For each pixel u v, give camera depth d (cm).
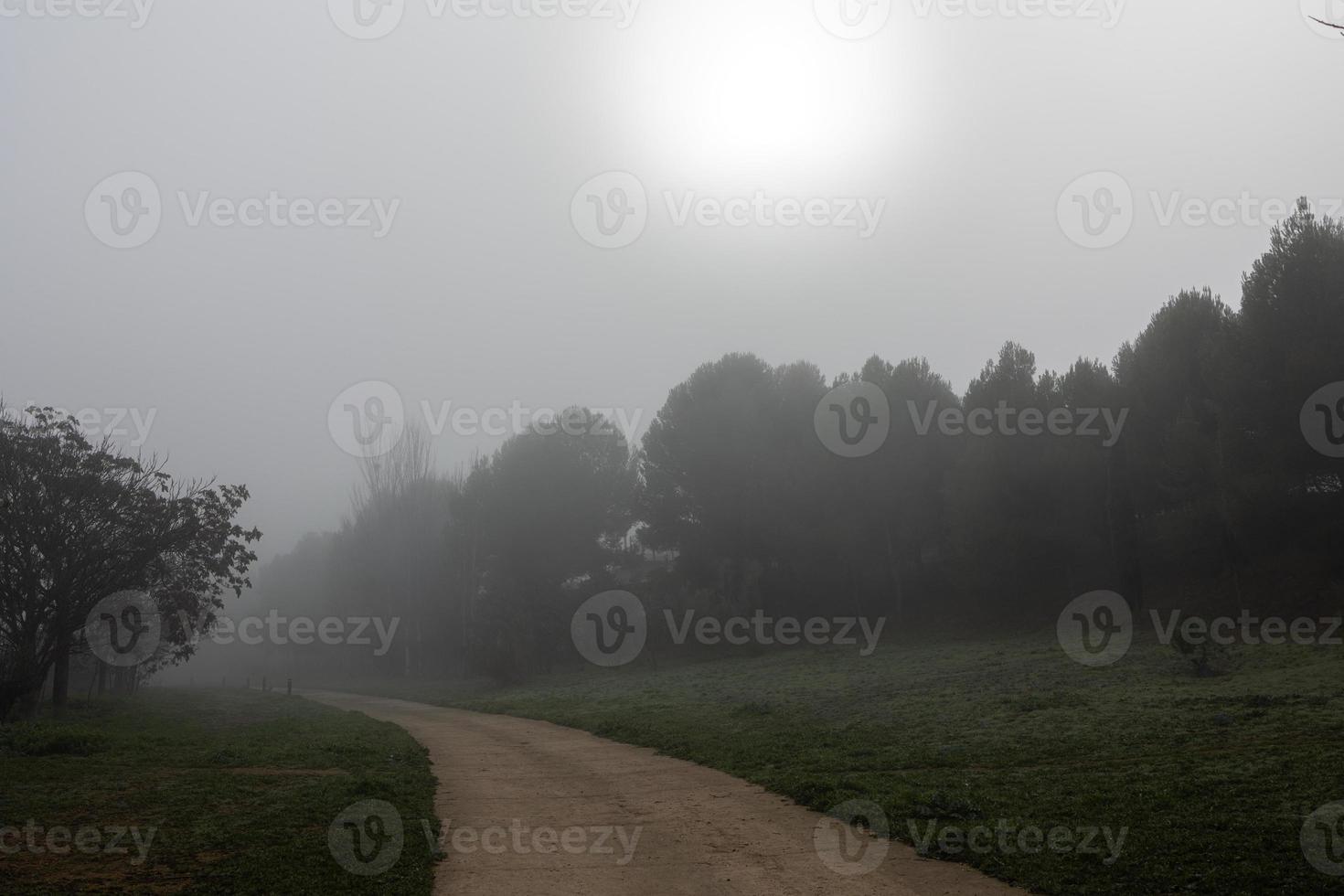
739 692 3025
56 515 2694
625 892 861
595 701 3216
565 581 6181
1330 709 1602
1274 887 774
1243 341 3353
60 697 3031
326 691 6075
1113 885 811
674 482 5794
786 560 5353
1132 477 4069
